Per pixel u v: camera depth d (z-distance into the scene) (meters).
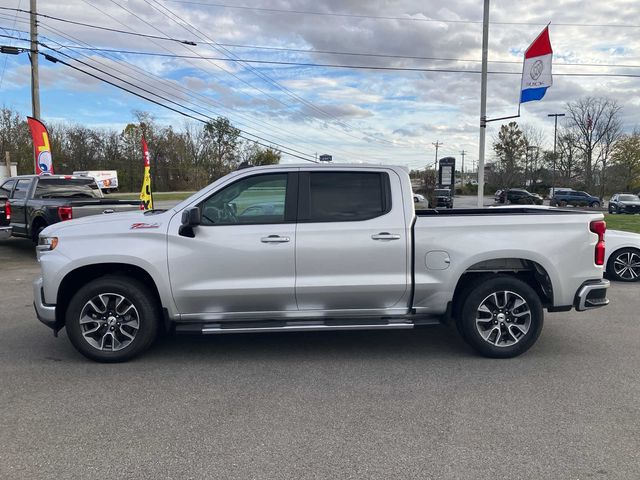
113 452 3.32
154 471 3.10
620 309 7.27
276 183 5.05
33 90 20.62
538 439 3.49
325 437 3.53
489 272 5.23
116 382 4.54
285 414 3.89
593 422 3.74
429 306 5.10
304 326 4.95
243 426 3.70
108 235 4.90
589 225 5.13
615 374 4.72
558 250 5.05
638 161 69.62
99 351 4.95
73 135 72.31
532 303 5.05
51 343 5.65
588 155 70.81
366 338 5.91
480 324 5.16
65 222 5.18
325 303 5.03
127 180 72.31
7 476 3.04
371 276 4.98
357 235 4.94
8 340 5.76
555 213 5.25
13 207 12.30
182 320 5.02
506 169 85.31
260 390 4.37
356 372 4.80
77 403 4.09
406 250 4.98
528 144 84.56
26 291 8.42
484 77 21.38
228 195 5.03
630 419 3.79
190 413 3.91
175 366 4.95
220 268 4.89
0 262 11.51
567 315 6.94
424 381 4.57
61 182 12.55
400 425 3.71
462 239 5.00
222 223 4.95
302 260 4.91
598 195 70.38
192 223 4.66
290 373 4.77
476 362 5.07
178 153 73.50
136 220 5.02
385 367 4.93
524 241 5.02
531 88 18.20
